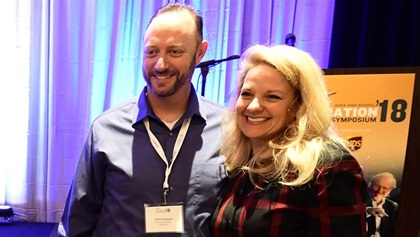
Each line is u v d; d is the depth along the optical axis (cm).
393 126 184
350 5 263
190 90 143
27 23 301
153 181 130
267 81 113
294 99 115
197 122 142
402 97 183
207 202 131
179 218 129
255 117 116
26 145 316
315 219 103
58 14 293
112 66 295
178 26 128
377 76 187
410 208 181
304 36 287
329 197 101
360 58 262
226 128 134
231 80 290
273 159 114
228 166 133
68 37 296
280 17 288
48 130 311
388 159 185
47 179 317
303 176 103
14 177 321
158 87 131
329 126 114
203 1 287
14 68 307
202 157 135
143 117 136
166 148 136
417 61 252
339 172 102
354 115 190
